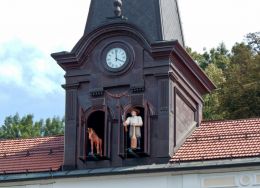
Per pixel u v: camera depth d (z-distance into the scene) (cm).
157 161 4856
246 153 4716
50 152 5222
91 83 5066
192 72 5191
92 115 5097
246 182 4612
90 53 5094
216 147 4850
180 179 4722
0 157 5275
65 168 5003
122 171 4794
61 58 5097
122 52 5031
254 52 8100
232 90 7675
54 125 10056
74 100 5081
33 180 4959
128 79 5003
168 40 4950
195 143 4959
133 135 4903
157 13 5128
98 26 5031
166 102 4916
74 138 5031
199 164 4712
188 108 5194
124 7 5191
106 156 4928
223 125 5122
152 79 4969
